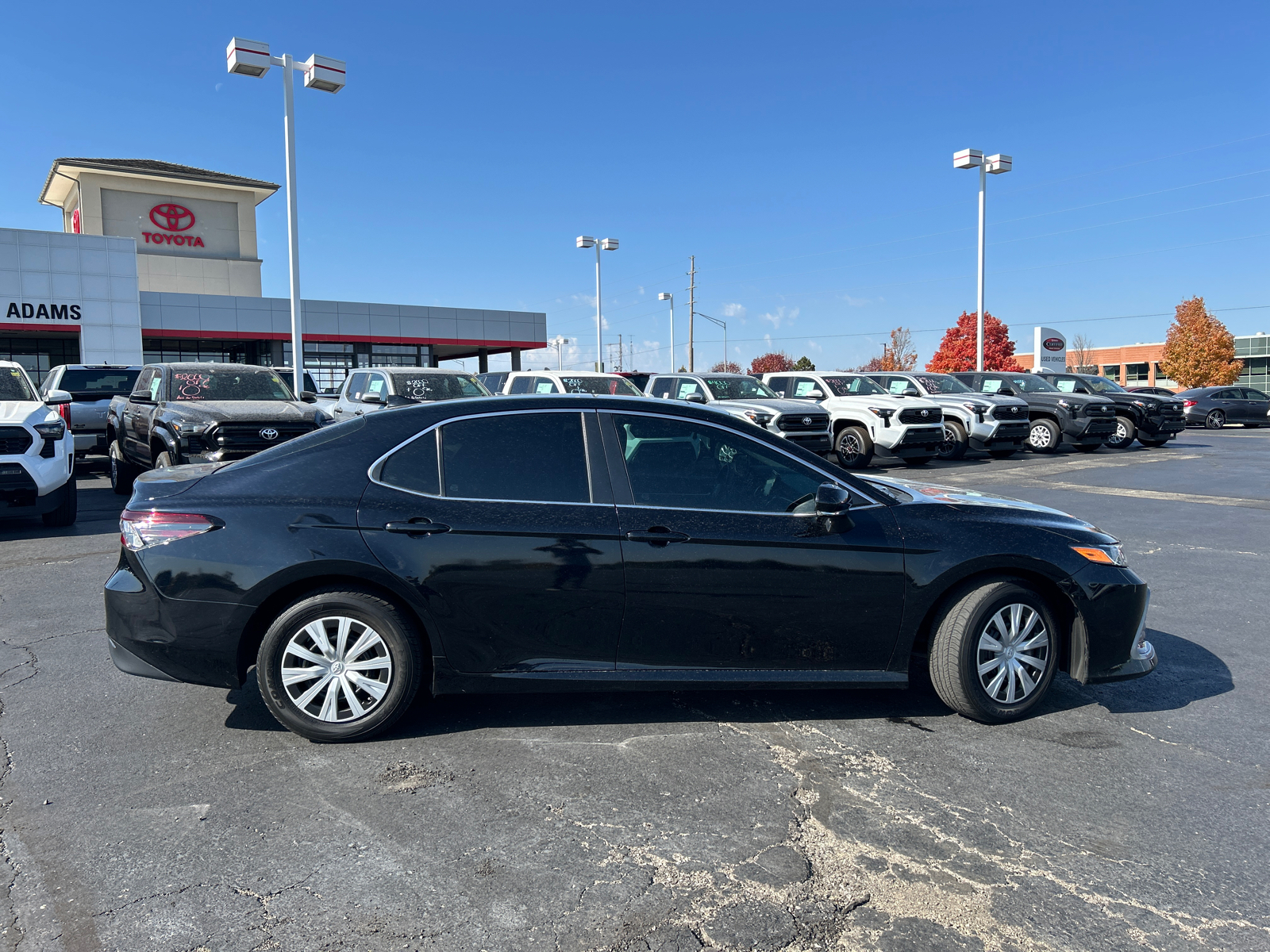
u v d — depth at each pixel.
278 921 2.48
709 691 4.35
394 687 3.71
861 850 2.90
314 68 18.11
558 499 3.78
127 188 38.12
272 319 34.94
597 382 14.95
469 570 3.65
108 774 3.43
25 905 2.55
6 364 9.91
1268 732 3.95
